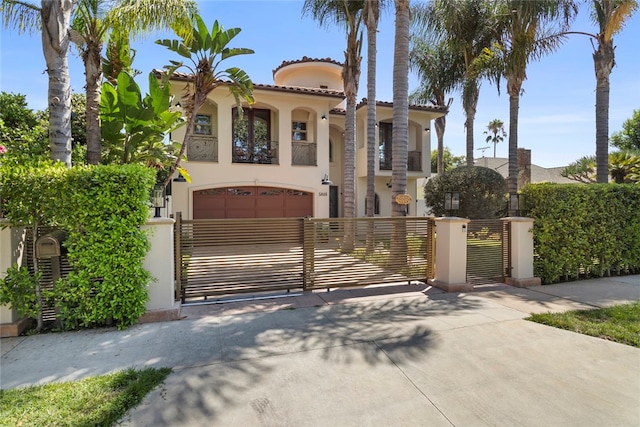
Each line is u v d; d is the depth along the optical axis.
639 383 3.34
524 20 12.06
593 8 12.51
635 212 8.45
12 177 4.34
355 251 7.20
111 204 4.66
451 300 6.27
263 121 16.22
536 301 6.20
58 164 4.77
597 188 8.00
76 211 4.55
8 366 3.63
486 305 5.95
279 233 6.62
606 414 2.85
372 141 12.59
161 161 9.64
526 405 2.99
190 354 3.95
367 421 2.76
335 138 19.03
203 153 14.78
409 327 4.84
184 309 5.66
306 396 3.11
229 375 3.46
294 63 19.22
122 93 7.88
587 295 6.61
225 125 14.58
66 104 6.01
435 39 15.83
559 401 3.05
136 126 8.44
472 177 12.40
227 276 6.26
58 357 3.85
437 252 7.44
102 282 4.77
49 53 5.87
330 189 18.81
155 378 3.34
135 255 4.78
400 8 9.41
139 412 2.84
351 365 3.70
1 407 2.85
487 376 3.48
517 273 7.49
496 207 12.43
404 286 7.36
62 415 2.76
